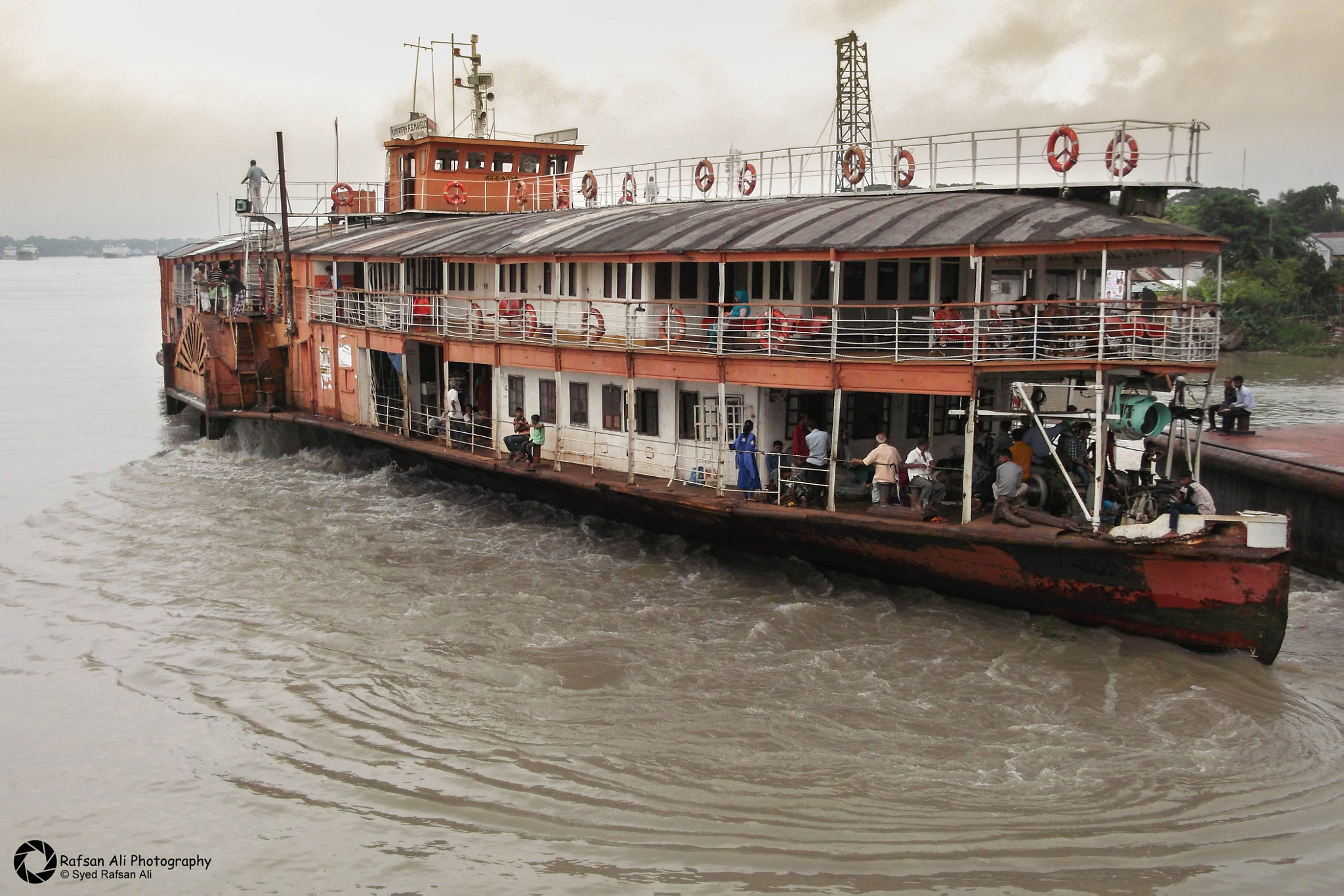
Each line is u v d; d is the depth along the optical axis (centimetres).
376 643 1861
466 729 1538
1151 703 1588
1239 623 1670
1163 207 2056
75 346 7531
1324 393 5056
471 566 2297
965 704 1593
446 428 2883
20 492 3041
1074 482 1883
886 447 1972
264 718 1582
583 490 2414
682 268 2409
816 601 2025
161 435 4016
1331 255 9106
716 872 1198
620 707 1595
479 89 4328
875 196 2366
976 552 1842
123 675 1747
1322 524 2338
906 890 1163
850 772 1402
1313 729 1513
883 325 2155
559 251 2528
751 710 1578
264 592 2134
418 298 3159
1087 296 2423
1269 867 1201
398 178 4353
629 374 2327
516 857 1233
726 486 2261
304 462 3431
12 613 2038
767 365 2070
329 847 1263
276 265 3834
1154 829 1273
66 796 1391
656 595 2100
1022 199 2020
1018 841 1250
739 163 3033
